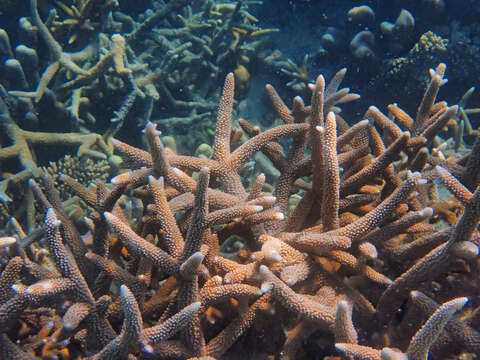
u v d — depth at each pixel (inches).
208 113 42.0
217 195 14.9
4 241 11.7
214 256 13.6
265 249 12.2
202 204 11.5
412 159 18.3
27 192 29.2
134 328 10.3
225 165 16.2
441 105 20.1
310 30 62.4
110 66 33.1
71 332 12.1
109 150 33.8
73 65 33.2
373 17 52.9
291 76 54.3
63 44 37.6
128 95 32.7
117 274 12.9
